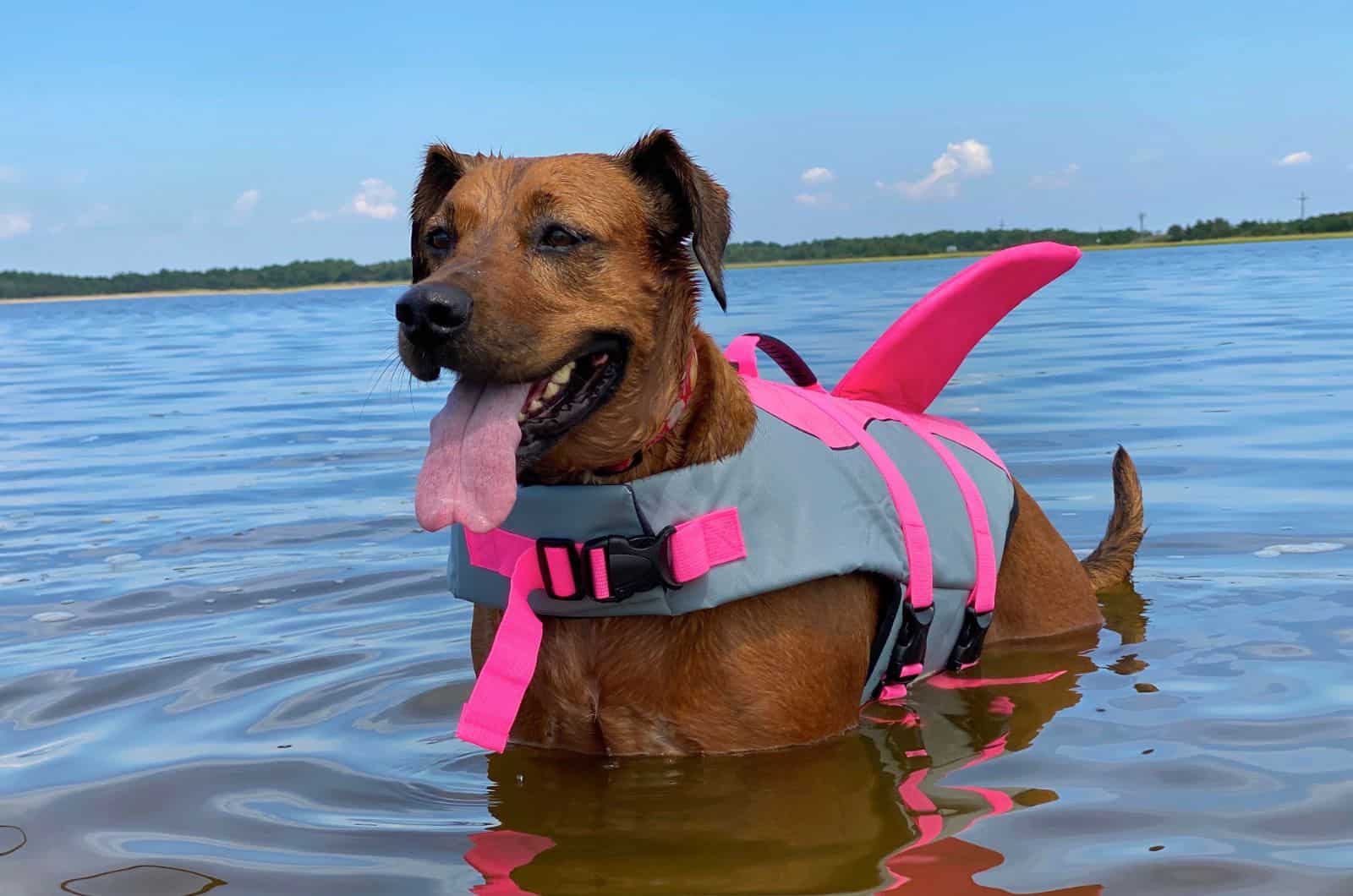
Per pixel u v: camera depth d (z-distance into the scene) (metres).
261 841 1.09
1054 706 1.33
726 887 1.00
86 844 1.09
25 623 1.68
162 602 1.76
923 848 1.04
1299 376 3.57
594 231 1.18
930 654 1.41
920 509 1.40
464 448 1.14
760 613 1.22
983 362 4.33
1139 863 1.00
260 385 4.79
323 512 2.29
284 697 1.41
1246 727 1.24
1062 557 1.58
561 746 1.27
